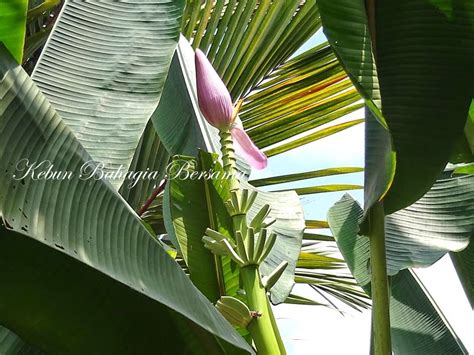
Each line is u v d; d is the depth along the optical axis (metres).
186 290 1.28
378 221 1.55
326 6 1.43
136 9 1.88
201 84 1.66
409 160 1.51
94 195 1.29
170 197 1.85
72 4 1.88
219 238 1.55
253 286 1.51
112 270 1.24
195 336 1.39
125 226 1.29
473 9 1.47
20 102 1.28
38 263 1.31
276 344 1.47
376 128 1.61
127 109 1.72
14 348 1.41
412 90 1.50
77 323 1.34
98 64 1.78
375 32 1.50
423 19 1.48
